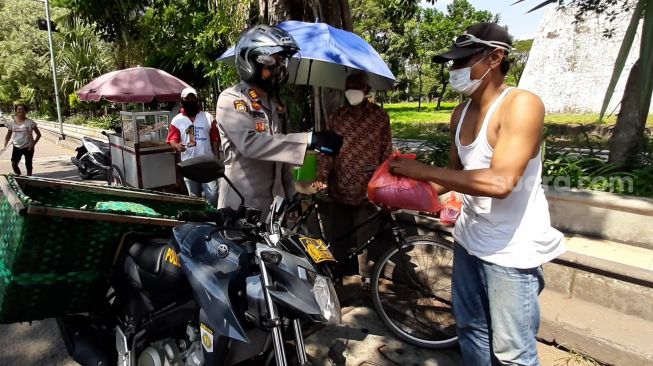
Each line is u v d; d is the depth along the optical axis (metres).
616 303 2.96
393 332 3.18
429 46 30.67
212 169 1.73
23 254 1.98
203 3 10.58
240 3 5.16
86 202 2.69
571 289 3.14
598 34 16.94
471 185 1.76
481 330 2.26
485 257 1.96
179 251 2.02
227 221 1.96
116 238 2.28
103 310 2.52
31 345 3.15
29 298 2.10
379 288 3.49
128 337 2.30
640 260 3.11
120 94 8.22
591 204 3.56
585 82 17.38
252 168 2.65
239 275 1.82
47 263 2.07
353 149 3.41
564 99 17.86
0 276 2.10
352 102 3.33
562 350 2.90
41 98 27.44
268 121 2.52
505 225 1.91
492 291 1.98
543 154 4.36
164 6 11.50
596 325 2.83
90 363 2.36
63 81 20.45
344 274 3.77
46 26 15.85
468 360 2.35
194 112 5.86
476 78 1.89
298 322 1.80
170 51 12.69
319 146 2.16
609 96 3.21
